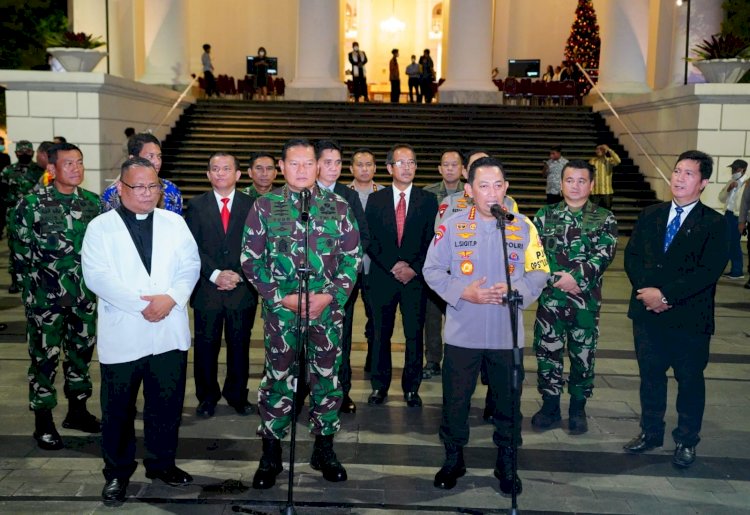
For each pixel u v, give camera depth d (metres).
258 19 31.16
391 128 21.34
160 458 4.71
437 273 4.62
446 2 30.47
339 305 4.70
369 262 6.35
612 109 20.34
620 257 15.14
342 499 4.59
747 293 11.68
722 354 8.03
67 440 5.45
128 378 4.50
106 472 4.54
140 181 4.41
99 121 17.20
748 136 16.66
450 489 4.76
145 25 23.41
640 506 4.57
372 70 35.03
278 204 4.61
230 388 6.02
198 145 20.48
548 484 4.86
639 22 22.70
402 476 4.94
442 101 23.81
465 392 4.68
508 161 20.16
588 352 5.62
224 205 5.86
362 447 5.41
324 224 4.62
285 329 4.59
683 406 5.15
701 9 20.80
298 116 21.84
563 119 22.41
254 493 4.65
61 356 7.62
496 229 4.57
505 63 31.91
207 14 30.77
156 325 4.52
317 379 4.78
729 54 16.77
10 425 5.73
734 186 12.74
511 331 4.50
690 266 5.00
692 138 16.97
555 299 5.56
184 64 23.70
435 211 6.14
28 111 17.19
